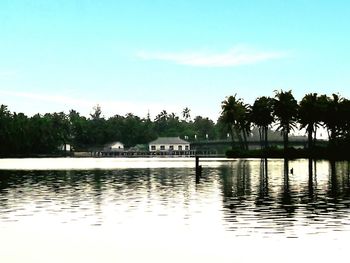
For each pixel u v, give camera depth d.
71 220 33.66
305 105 174.50
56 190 53.78
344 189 54.41
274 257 23.80
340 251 24.56
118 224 32.12
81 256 24.42
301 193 50.22
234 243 26.58
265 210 37.66
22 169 106.12
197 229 30.31
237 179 70.38
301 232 28.95
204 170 96.62
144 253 24.91
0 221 33.34
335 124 167.88
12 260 23.73
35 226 31.52
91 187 57.50
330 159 152.50
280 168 101.94
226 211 37.25
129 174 85.12
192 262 23.36
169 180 69.06
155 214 36.03
